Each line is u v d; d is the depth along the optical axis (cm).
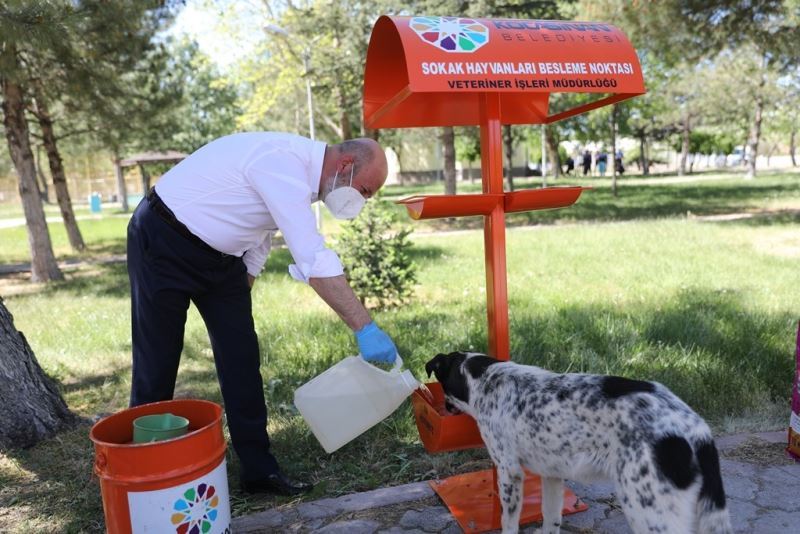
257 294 862
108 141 1432
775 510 298
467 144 3112
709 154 5803
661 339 547
